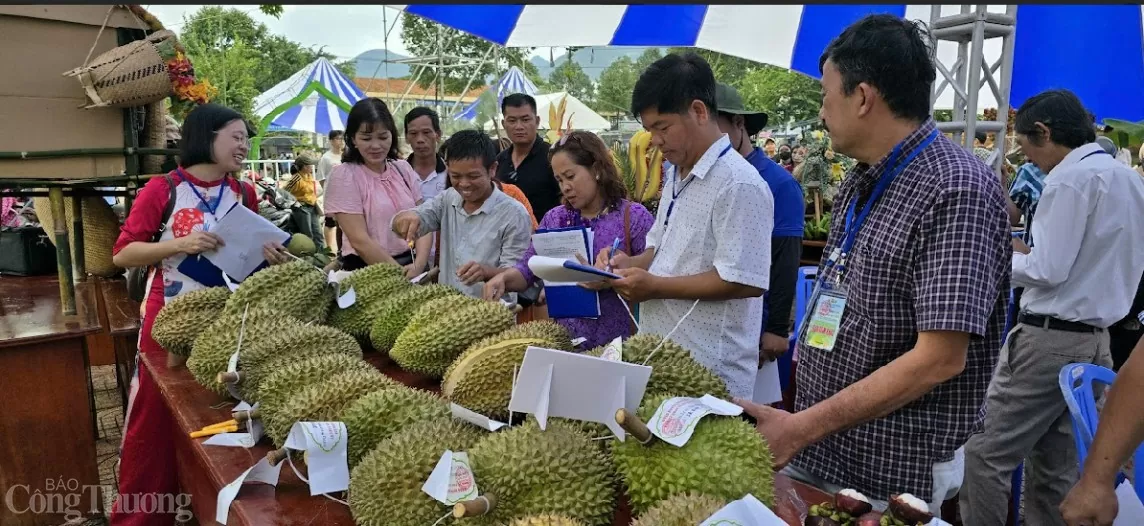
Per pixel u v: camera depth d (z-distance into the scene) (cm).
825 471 197
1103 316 301
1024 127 338
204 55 2952
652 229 267
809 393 197
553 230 260
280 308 250
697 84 219
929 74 167
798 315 393
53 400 356
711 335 235
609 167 303
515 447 138
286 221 678
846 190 192
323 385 179
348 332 269
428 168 509
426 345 218
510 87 1816
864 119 171
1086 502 167
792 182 306
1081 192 292
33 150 353
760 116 347
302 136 2783
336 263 283
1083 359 305
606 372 142
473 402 186
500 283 295
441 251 366
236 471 169
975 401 176
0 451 344
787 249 302
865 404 156
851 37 169
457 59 2383
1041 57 563
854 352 180
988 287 153
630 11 627
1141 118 580
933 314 153
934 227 159
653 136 230
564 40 681
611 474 143
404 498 135
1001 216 159
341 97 1828
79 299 434
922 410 179
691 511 118
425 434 148
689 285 219
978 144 819
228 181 332
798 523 142
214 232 287
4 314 392
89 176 371
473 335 219
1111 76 547
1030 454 333
